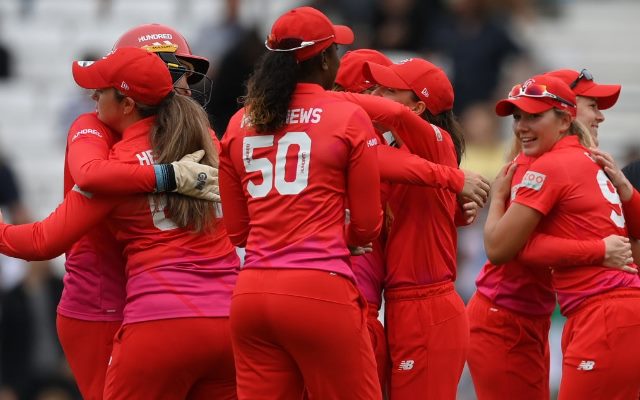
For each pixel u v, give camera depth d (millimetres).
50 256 19656
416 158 20156
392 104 19891
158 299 19516
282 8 51000
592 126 22609
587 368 20641
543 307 22219
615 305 20609
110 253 20625
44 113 49875
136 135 20125
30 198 46562
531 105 20938
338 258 18547
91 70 20016
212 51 43312
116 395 19703
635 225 21641
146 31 21500
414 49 45312
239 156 19016
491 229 21156
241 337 18828
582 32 54125
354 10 45594
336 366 18531
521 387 22234
